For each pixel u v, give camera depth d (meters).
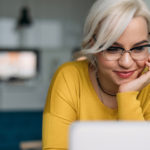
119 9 0.81
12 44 6.67
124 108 0.84
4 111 5.74
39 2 6.76
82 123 0.42
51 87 1.04
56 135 0.94
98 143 0.42
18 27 6.67
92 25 0.88
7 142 5.25
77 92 1.04
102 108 1.03
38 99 6.33
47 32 6.81
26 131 5.35
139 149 0.42
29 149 2.95
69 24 6.91
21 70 6.54
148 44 0.84
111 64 0.86
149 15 0.82
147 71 0.91
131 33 0.81
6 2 6.64
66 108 0.99
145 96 1.02
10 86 6.21
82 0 6.93
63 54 6.73
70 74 1.05
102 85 1.02
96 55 0.92
